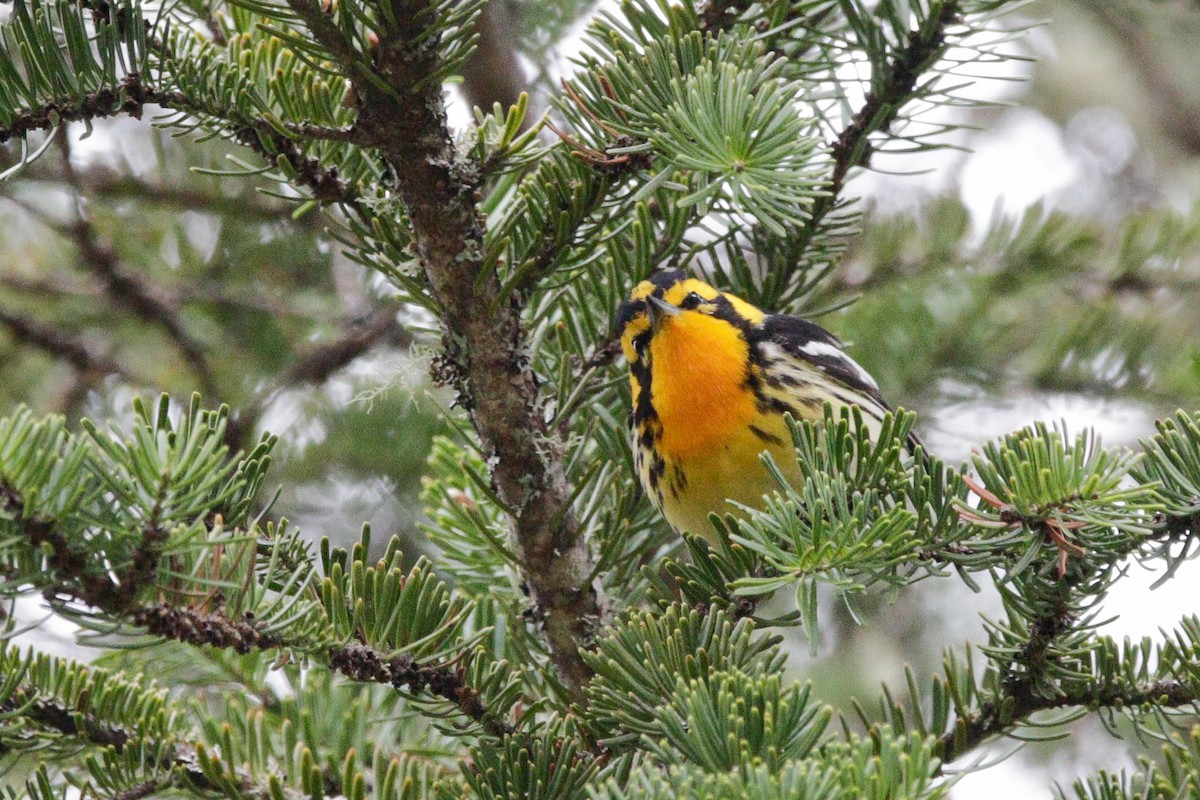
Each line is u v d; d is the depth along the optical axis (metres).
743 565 7.26
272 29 6.48
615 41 7.62
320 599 6.62
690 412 9.29
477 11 6.60
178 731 7.04
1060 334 13.45
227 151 13.57
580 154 7.35
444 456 9.35
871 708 13.98
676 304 9.52
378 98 6.75
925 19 8.07
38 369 14.82
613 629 6.77
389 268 7.42
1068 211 13.31
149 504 5.27
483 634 6.64
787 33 8.51
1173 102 19.03
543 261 7.65
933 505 6.49
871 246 13.37
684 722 6.00
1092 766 13.37
